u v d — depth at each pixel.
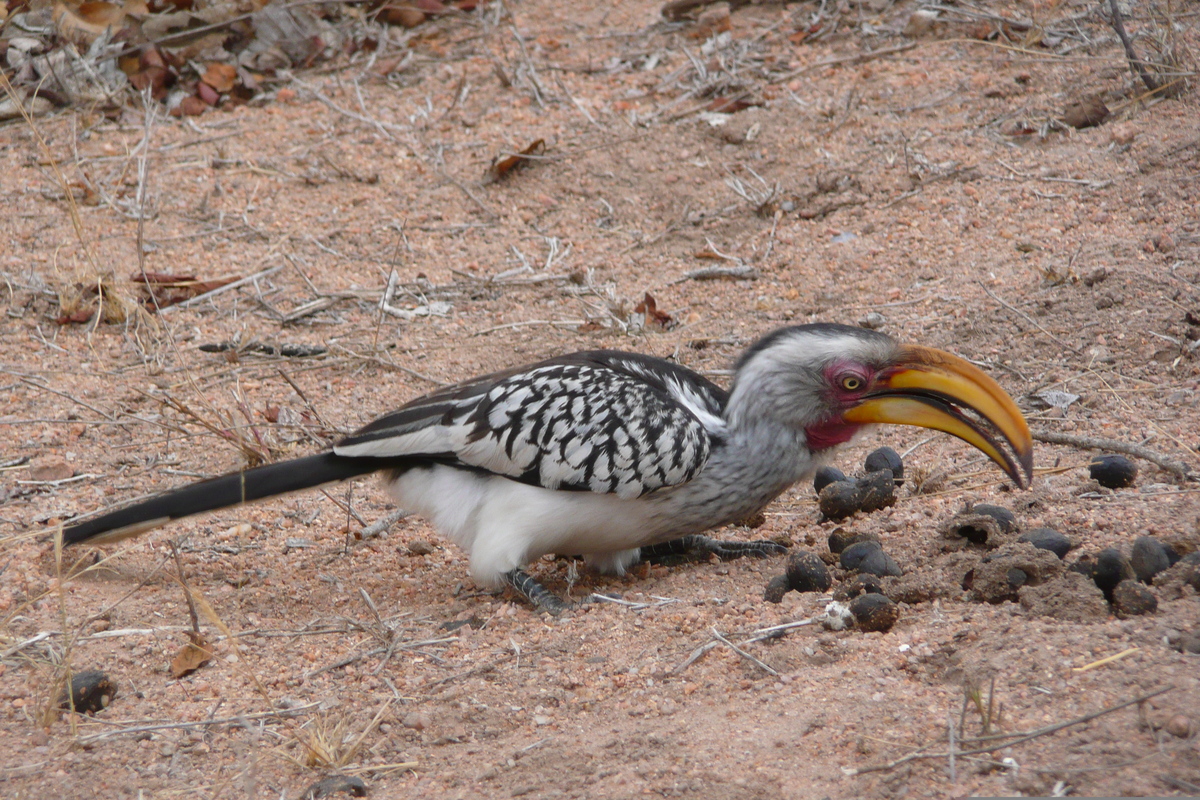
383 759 6.71
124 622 8.65
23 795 6.53
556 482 8.43
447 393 8.91
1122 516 8.68
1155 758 5.51
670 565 9.66
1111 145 15.17
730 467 8.64
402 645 8.08
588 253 15.54
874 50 18.55
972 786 5.59
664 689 7.11
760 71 18.45
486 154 17.58
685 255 15.29
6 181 17.08
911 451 10.88
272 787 6.54
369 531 10.27
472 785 6.30
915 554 8.57
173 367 13.27
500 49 20.36
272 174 17.38
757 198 15.80
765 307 13.80
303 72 20.02
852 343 8.52
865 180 15.78
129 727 7.18
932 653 6.95
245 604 8.99
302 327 14.20
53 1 19.28
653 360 9.23
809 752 6.10
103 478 11.05
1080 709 5.99
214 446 11.68
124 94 19.03
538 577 9.52
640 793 5.95
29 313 14.31
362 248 15.81
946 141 16.11
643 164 17.02
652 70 19.23
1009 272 13.34
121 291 14.52
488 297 14.72
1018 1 18.80
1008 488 9.65
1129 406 10.65
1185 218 13.36
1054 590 7.20
